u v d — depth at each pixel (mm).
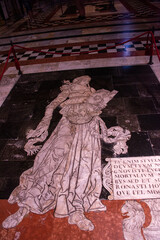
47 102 3814
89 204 2154
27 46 6434
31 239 1967
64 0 13492
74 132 3006
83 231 1967
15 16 10938
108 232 1940
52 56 5508
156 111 3287
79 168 2488
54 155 2693
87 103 3594
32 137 3096
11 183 2480
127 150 2699
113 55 5125
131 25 6922
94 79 4293
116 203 2146
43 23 8812
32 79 4605
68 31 7223
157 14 7746
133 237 1886
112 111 3371
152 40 4223
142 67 4488
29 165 2668
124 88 3900
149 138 2844
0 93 4285
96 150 2705
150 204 2109
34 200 2248
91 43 5953
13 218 2139
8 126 3404
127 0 11125
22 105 3848
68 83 4277
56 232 1987
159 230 1911
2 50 6461
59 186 2328
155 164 2486
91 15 8961
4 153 2912
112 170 2459
